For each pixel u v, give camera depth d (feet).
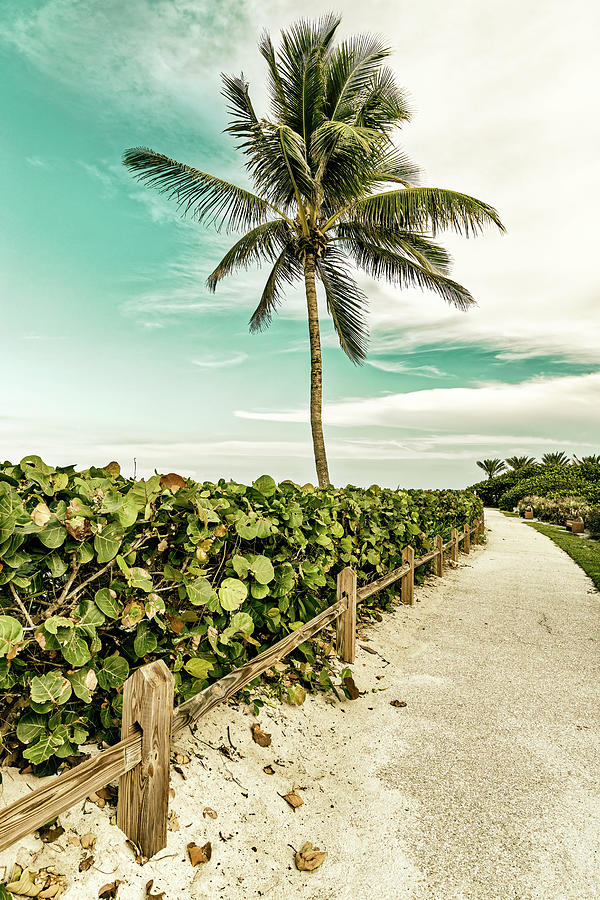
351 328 40.55
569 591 23.09
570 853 6.86
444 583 23.32
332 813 7.51
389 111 31.40
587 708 11.44
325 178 31.01
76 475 7.23
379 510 17.21
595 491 65.16
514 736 10.08
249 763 8.00
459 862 6.64
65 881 5.08
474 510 39.45
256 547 10.23
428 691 11.97
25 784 5.89
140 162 30.09
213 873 5.92
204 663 7.65
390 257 37.04
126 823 5.80
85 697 6.18
